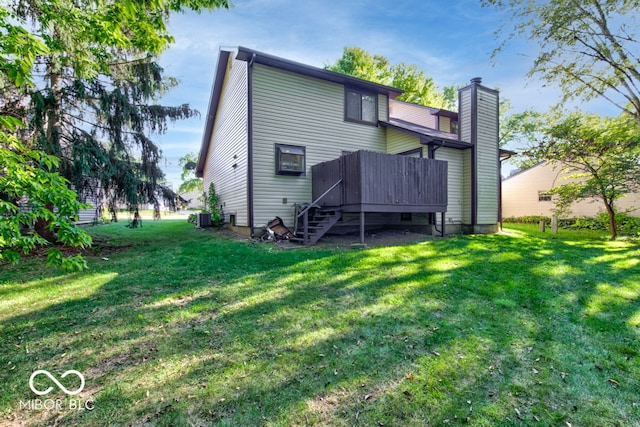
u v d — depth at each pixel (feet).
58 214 9.48
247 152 29.12
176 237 30.53
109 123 26.03
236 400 6.89
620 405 6.91
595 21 30.14
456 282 14.79
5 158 8.33
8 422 6.21
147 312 11.44
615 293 13.61
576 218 43.80
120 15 15.71
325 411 6.59
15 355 8.57
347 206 26.03
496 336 9.85
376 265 17.62
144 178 29.48
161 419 6.33
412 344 9.32
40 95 22.24
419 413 6.55
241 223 31.40
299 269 16.81
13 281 15.12
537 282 14.96
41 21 16.83
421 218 33.27
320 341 9.45
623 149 30.83
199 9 18.49
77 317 11.00
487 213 35.45
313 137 32.19
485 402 6.91
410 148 34.04
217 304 12.21
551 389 7.40
